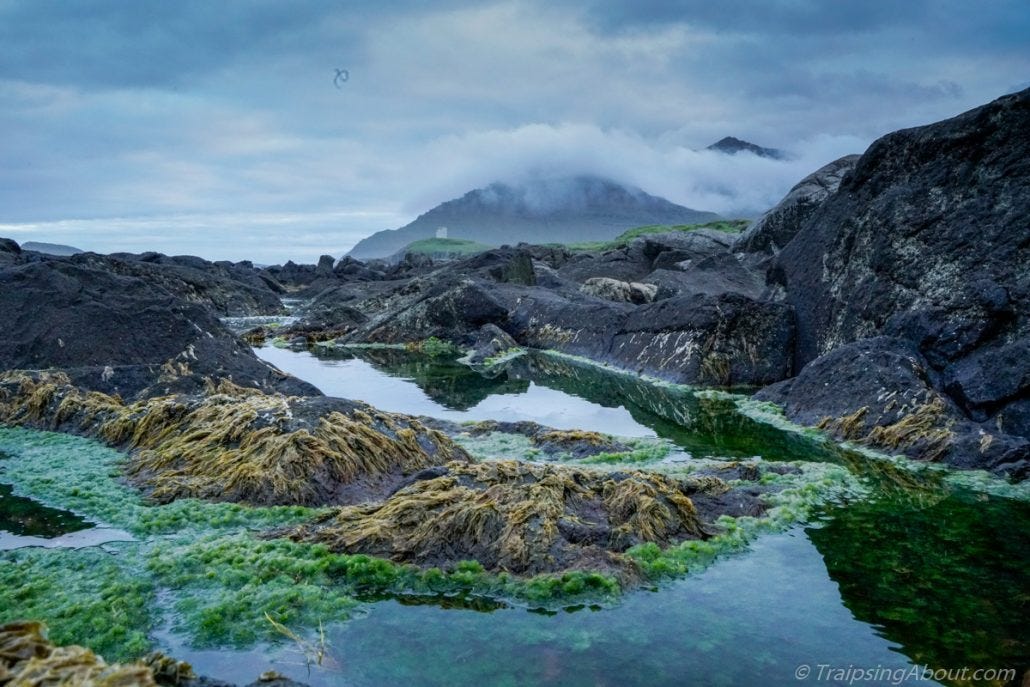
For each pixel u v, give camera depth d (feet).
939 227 42.22
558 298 78.64
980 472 28.58
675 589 18.42
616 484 22.54
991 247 39.01
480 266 112.98
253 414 27.99
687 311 54.39
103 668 10.77
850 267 48.42
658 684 14.53
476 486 22.41
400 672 14.80
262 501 23.67
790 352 50.90
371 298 101.96
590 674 14.83
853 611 17.49
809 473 28.37
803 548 21.27
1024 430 29.78
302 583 18.17
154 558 19.53
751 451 32.68
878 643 16.10
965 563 20.27
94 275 48.55
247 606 17.08
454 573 18.49
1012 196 39.70
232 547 20.02
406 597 17.81
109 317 43.06
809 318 50.80
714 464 29.09
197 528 22.12
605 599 17.72
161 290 52.08
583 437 32.83
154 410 31.01
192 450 27.30
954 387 33.24
